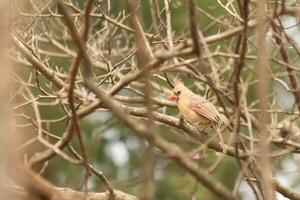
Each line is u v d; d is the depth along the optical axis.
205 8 18.94
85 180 7.75
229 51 13.44
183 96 13.00
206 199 17.55
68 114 9.72
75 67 7.61
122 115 6.77
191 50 7.93
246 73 17.77
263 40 7.02
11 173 6.20
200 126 12.92
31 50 12.11
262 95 6.83
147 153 6.45
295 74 12.46
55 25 16.20
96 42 14.81
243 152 10.84
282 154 12.09
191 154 8.80
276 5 9.38
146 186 6.39
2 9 6.06
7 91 5.79
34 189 6.34
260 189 9.20
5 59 5.82
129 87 13.07
